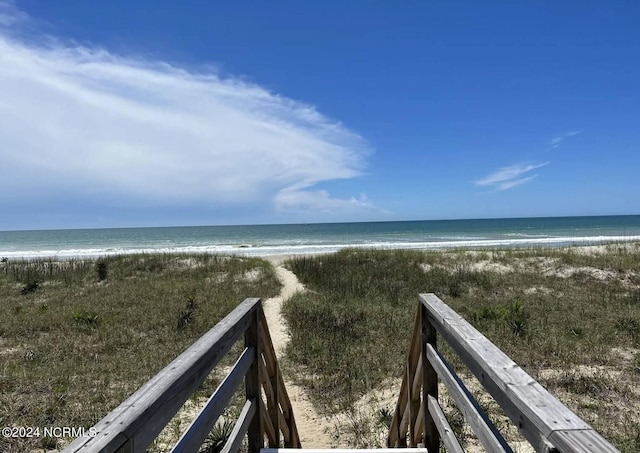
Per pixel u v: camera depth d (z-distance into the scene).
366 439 4.31
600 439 0.90
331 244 41.91
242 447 3.99
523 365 5.75
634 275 12.86
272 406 3.26
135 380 5.56
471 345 1.59
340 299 10.82
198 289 12.06
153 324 8.27
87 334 7.72
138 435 1.04
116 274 15.64
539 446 1.02
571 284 12.34
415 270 14.75
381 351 6.64
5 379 5.38
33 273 15.30
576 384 5.05
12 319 8.62
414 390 2.90
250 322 2.65
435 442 2.51
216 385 5.59
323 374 5.97
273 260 22.62
